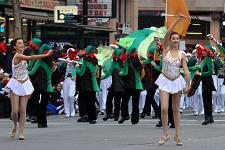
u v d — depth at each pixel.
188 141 15.16
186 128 18.67
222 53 19.73
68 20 31.34
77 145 14.23
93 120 20.48
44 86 18.31
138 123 20.44
